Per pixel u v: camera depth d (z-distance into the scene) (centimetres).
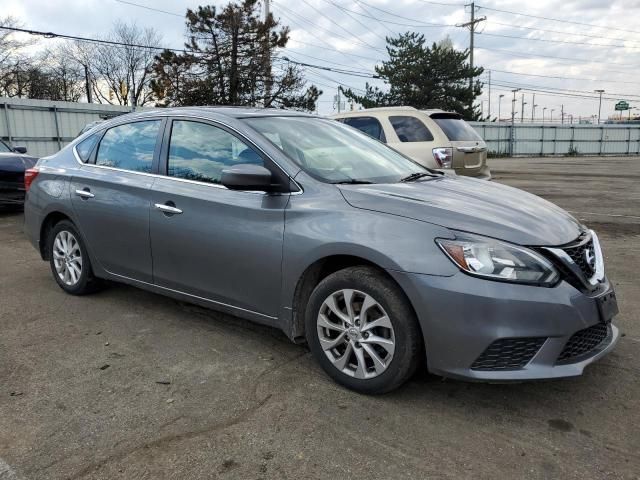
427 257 286
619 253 668
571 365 284
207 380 337
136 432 281
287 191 343
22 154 989
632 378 337
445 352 285
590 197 1250
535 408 303
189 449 266
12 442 273
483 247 280
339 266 338
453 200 323
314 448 267
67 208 475
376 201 316
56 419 293
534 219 310
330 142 405
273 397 315
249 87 3148
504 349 278
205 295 387
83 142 495
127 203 423
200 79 3117
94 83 4766
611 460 256
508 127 4544
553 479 243
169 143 415
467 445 268
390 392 319
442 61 4184
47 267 611
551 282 279
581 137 4872
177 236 389
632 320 436
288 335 345
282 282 338
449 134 867
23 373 348
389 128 882
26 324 433
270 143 362
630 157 4356
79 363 362
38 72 4181
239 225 354
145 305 475
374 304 304
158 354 375
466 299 276
